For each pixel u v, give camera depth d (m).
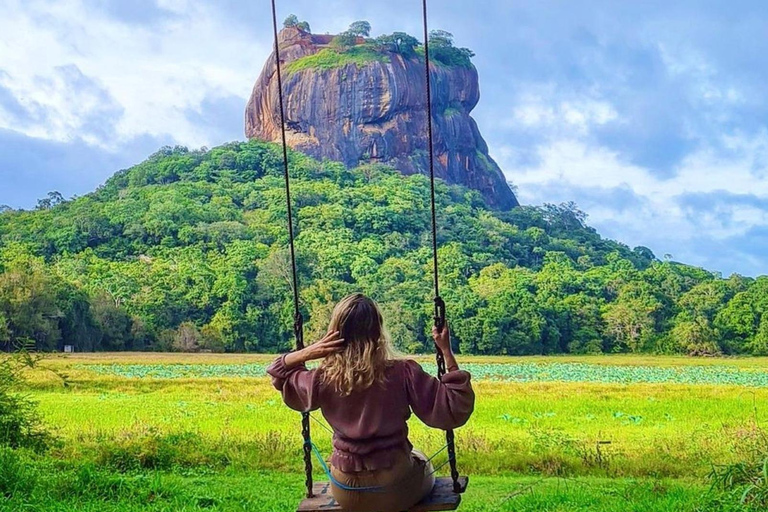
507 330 79.69
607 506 9.59
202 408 25.06
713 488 9.82
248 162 118.75
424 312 77.94
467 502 10.37
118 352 68.94
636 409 26.81
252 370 50.59
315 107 147.12
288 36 162.62
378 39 156.38
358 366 4.87
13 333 58.97
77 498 9.36
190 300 77.94
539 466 13.65
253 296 79.12
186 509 8.98
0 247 87.88
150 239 92.25
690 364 66.19
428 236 100.44
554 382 41.72
